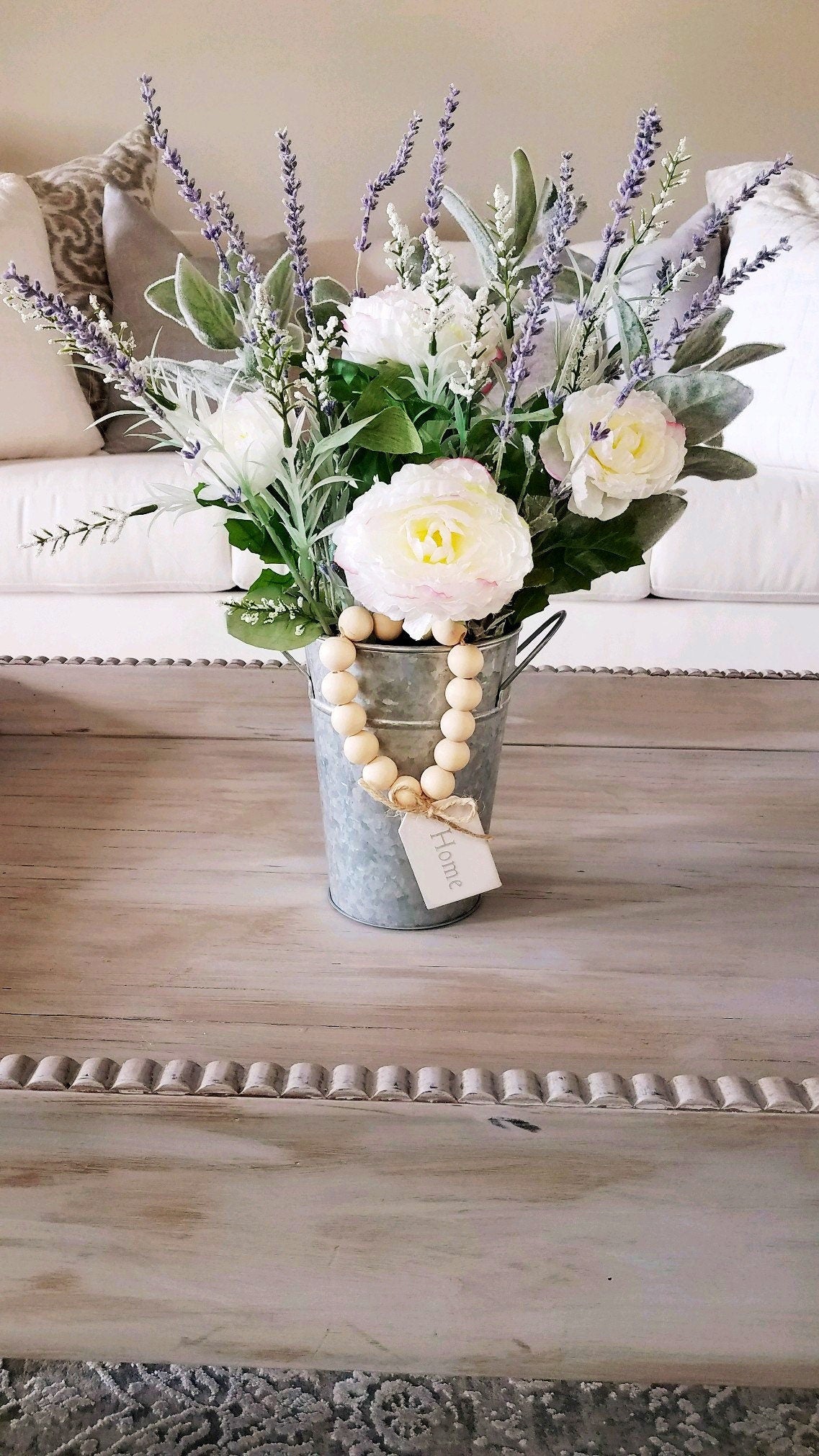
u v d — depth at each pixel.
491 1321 0.76
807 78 3.02
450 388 0.70
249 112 3.03
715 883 0.90
